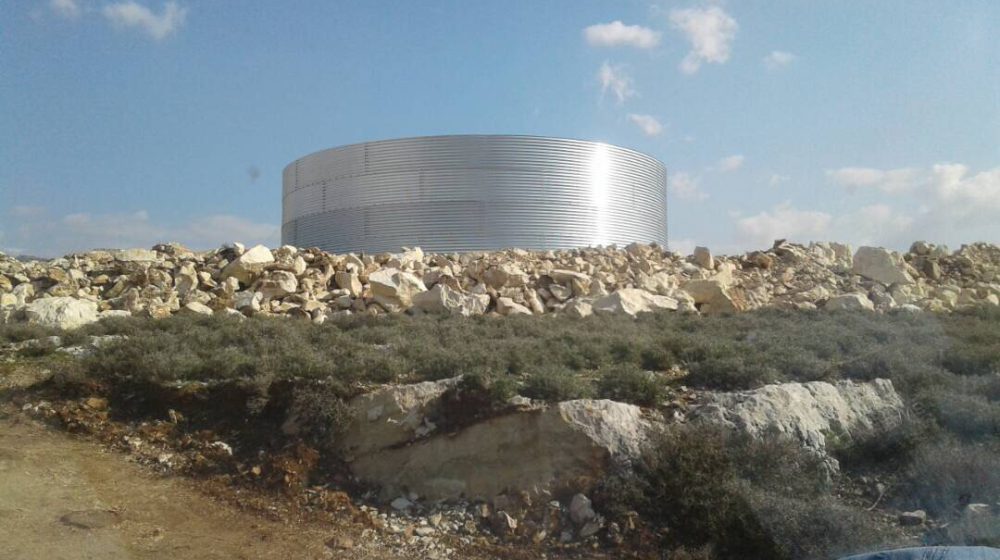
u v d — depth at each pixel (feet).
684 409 37.19
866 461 33.86
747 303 81.76
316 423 37.60
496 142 120.67
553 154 123.24
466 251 118.73
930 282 101.30
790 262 101.60
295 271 78.84
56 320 61.57
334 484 35.14
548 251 104.94
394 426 36.14
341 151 128.06
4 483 33.17
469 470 33.99
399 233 121.29
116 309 70.54
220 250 85.56
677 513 29.91
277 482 34.99
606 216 126.41
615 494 30.99
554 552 29.43
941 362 46.19
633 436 33.83
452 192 120.06
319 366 41.50
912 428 34.17
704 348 46.88
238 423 39.58
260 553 28.99
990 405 35.63
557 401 36.27
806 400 36.63
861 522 27.91
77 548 28.12
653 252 100.63
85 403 42.16
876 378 41.91
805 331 55.01
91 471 35.63
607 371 42.37
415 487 34.27
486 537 30.76
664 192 145.59
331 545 29.91
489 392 36.11
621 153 130.11
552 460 33.01
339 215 127.13
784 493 29.91
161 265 80.48
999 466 29.91
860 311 72.28
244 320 61.11
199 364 43.73
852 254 109.40
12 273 77.46
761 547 27.94
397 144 122.83
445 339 52.47
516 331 58.23
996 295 92.94
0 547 27.48
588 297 76.84
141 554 28.25
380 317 66.49
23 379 45.68
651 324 63.98
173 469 36.42
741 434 33.27
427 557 29.22
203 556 28.43
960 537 26.25
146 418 41.14
